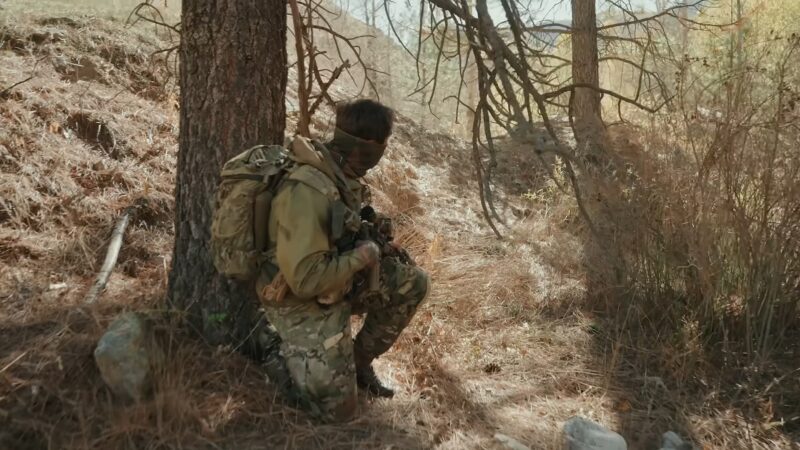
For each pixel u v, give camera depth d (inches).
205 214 122.5
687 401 129.0
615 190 157.5
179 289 125.0
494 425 116.5
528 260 197.2
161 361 105.6
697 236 148.3
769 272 143.4
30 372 102.3
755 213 145.0
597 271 173.2
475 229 232.1
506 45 124.0
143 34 263.9
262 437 102.0
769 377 135.8
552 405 125.9
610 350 148.6
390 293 112.6
